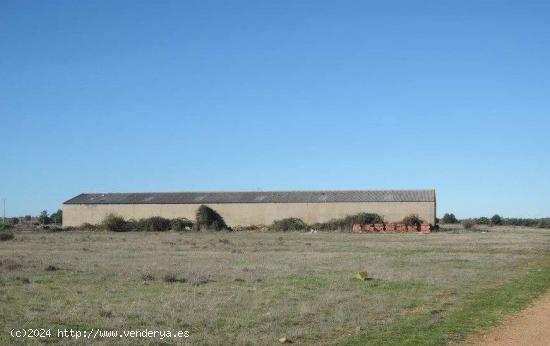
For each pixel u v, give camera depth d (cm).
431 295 2150
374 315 1733
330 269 3000
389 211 8556
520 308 1883
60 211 12431
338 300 1978
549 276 2825
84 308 1747
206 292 2122
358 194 8931
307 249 4588
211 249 4500
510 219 12462
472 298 2105
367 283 2455
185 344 1330
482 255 4072
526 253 4284
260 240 5909
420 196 8694
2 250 4288
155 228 8612
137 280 2436
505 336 1454
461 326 1575
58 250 4303
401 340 1393
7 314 1641
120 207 9188
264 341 1371
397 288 2327
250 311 1748
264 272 2828
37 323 1521
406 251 4416
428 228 7988
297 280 2530
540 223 11681
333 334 1472
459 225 11700
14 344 1298
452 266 3253
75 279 2448
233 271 2830
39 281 2381
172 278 2455
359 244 5262
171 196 9400
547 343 1373
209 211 8925
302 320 1636
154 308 1761
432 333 1479
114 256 3731
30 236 6606
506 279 2684
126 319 1600
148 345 1315
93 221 9219
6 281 2344
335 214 8675
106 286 2253
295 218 8731
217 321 1594
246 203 8919
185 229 8688
